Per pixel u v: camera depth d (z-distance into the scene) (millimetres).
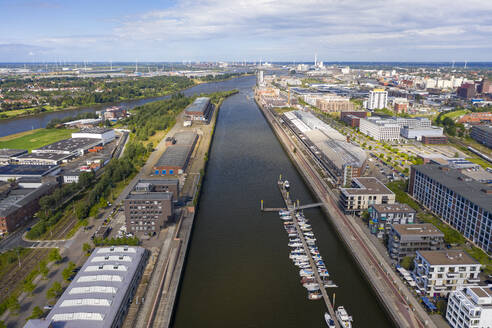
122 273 196500
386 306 186125
